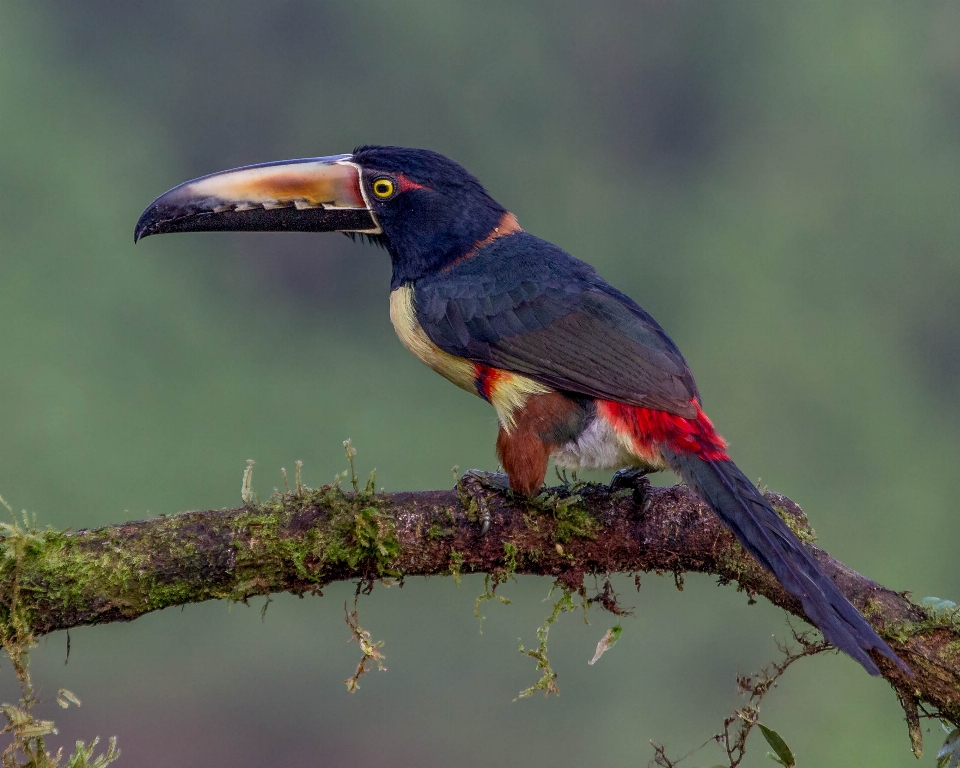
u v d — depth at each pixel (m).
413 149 6.55
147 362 21.58
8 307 21.55
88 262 22.91
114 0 27.31
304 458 20.06
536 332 5.92
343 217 6.53
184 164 27.41
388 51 27.67
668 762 5.35
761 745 12.59
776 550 4.99
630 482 5.54
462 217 6.38
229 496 19.25
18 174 23.73
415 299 6.28
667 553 5.33
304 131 28.31
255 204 6.56
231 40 27.67
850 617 4.77
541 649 5.34
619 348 5.78
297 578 5.04
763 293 24.75
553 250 6.36
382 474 19.97
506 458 5.62
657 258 26.25
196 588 4.93
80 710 18.27
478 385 6.10
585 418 5.70
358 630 5.16
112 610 4.84
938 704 4.89
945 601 5.00
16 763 4.66
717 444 5.47
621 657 16.06
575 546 5.30
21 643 4.70
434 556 5.18
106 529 4.90
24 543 4.73
